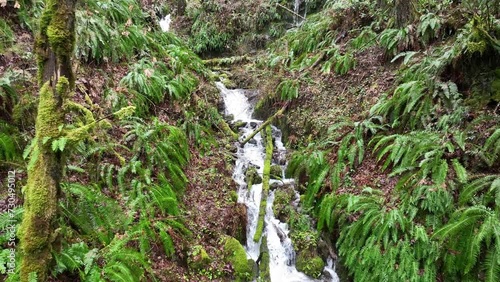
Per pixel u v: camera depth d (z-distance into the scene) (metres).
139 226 4.56
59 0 3.15
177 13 16.52
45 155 3.22
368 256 4.97
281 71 10.10
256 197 7.10
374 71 8.17
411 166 5.52
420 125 6.14
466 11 6.84
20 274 3.21
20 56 5.30
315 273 5.82
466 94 6.08
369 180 6.10
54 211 3.29
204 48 15.02
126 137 5.95
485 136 5.17
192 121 8.00
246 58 13.51
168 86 7.84
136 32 8.38
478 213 4.37
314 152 6.98
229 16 15.11
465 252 4.25
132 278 3.82
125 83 7.01
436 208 4.86
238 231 6.35
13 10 5.83
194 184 6.62
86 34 6.58
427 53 7.04
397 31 8.06
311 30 11.05
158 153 5.96
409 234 4.91
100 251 3.94
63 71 3.28
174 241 5.15
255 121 9.65
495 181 4.49
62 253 3.57
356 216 5.63
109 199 4.42
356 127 6.77
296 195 7.04
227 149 8.23
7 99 4.66
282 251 6.21
